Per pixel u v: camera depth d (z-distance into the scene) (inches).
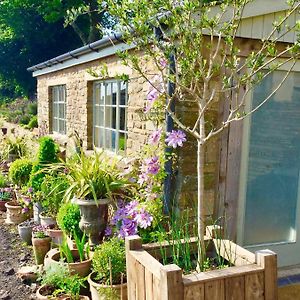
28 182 249.1
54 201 207.2
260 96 163.8
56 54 836.6
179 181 155.6
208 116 154.5
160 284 88.8
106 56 232.7
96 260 138.1
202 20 98.5
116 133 237.0
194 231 140.8
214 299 89.5
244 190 165.3
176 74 107.0
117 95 233.9
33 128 481.7
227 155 159.5
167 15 105.2
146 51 106.7
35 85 848.3
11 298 156.3
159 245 113.7
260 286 93.8
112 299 129.0
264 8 153.5
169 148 157.2
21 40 814.5
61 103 361.4
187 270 106.3
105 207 177.0
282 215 174.1
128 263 108.7
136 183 173.6
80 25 780.0
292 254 176.6
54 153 242.7
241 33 154.2
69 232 180.5
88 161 187.3
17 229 242.7
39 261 185.2
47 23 789.2
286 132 169.9
